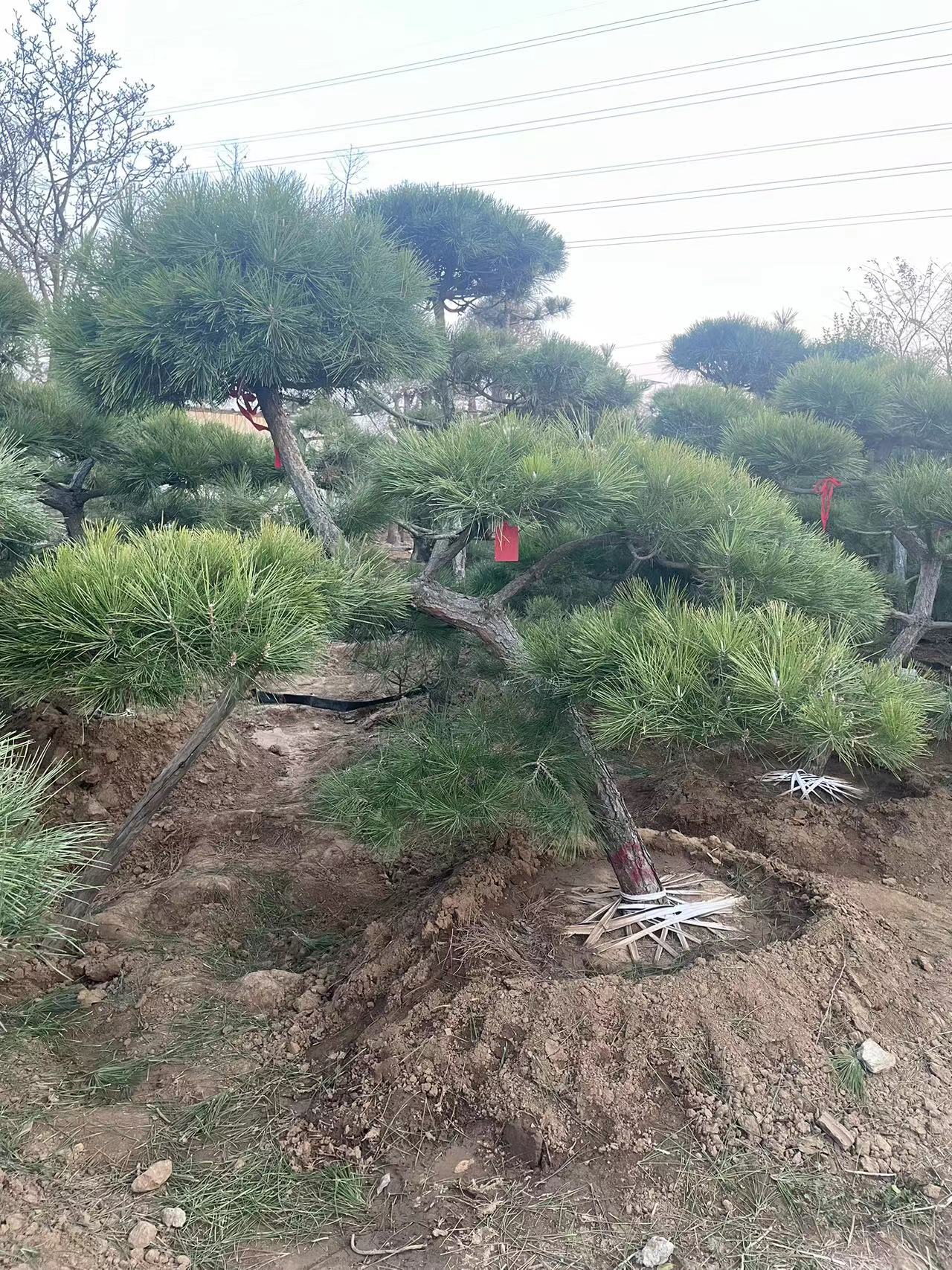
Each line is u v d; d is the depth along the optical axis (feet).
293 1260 7.13
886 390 23.35
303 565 9.29
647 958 10.65
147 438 20.58
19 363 20.89
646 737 9.61
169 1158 8.29
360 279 11.48
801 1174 7.75
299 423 23.85
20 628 7.97
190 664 7.68
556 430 12.35
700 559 11.11
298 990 11.34
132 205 11.78
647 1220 7.35
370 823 11.84
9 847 6.20
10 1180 7.61
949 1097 8.62
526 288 37.60
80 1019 10.62
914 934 11.62
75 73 43.01
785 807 16.80
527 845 13.17
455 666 17.76
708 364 43.50
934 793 17.22
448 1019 9.43
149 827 16.22
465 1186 7.82
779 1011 9.38
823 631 9.91
